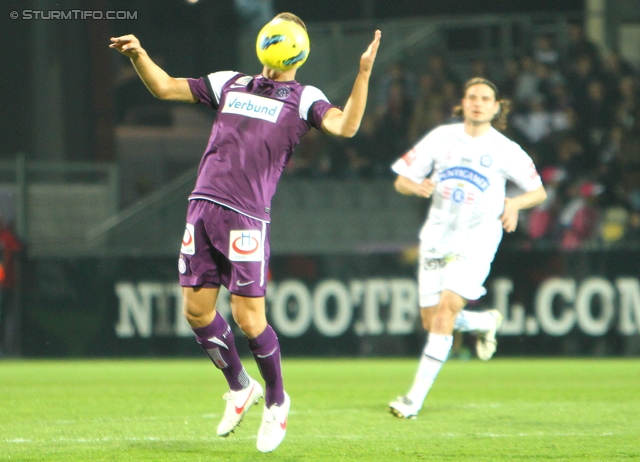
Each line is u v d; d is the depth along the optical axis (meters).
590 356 41.97
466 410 21.70
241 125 15.12
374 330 42.66
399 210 51.97
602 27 60.44
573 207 49.75
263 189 15.05
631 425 18.86
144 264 43.56
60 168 48.09
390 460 14.46
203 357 43.16
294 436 17.16
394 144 53.69
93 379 32.28
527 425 18.84
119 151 59.59
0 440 16.66
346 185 52.31
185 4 63.62
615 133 52.97
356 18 69.00
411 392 19.52
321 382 30.53
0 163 47.56
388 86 56.12
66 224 51.75
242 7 66.31
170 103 63.12
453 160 20.80
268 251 15.32
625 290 41.84
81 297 43.72
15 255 43.59
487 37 59.94
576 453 15.16
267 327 15.22
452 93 53.62
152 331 43.38
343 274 42.91
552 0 67.44
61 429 18.28
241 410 15.73
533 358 42.31
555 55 56.31
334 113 14.88
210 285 15.33
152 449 15.54
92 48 58.22
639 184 51.16
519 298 42.41
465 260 20.45
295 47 15.16
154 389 28.00
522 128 53.66
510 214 20.23
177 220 49.53
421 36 59.00
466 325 22.89
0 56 58.88
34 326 43.66
